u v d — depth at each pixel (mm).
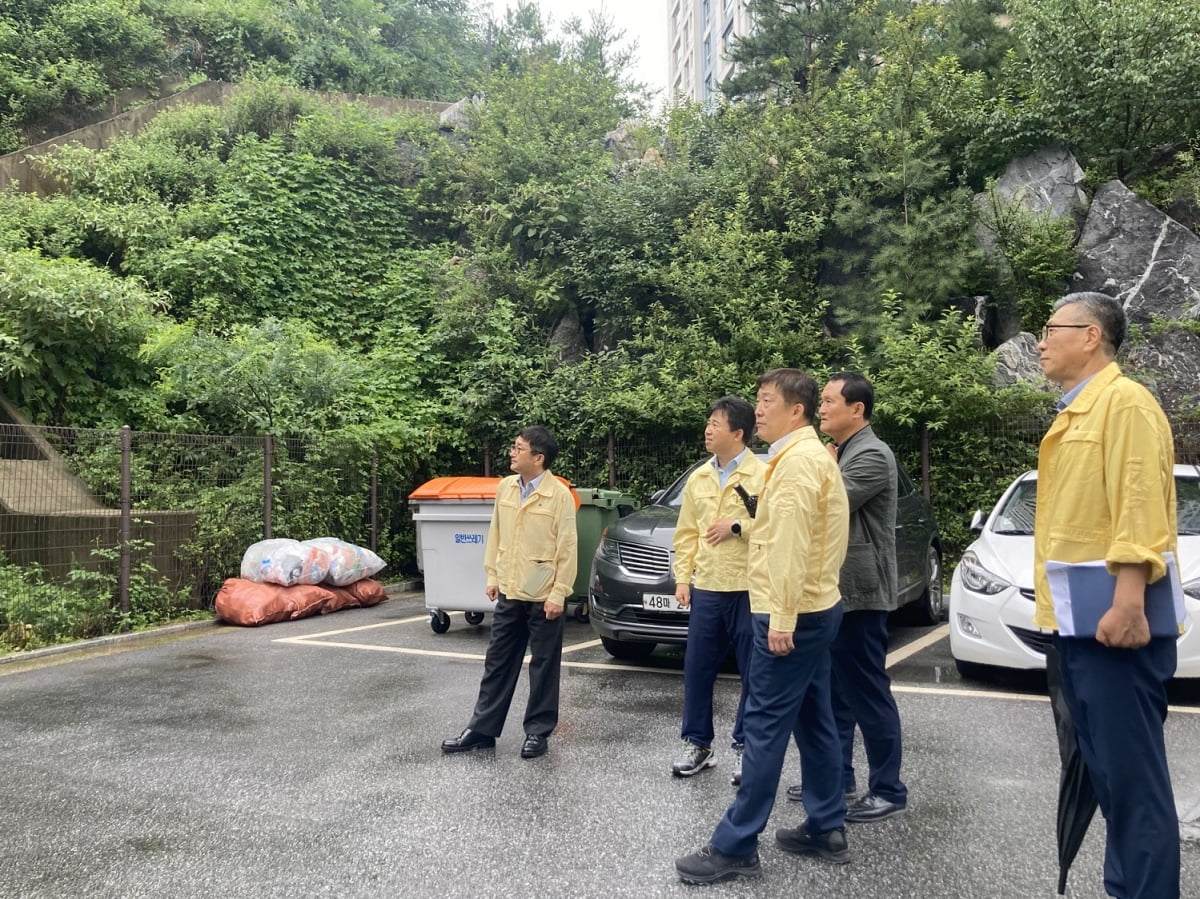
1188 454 9625
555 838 3326
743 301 12156
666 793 3803
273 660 6727
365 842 3309
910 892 2883
